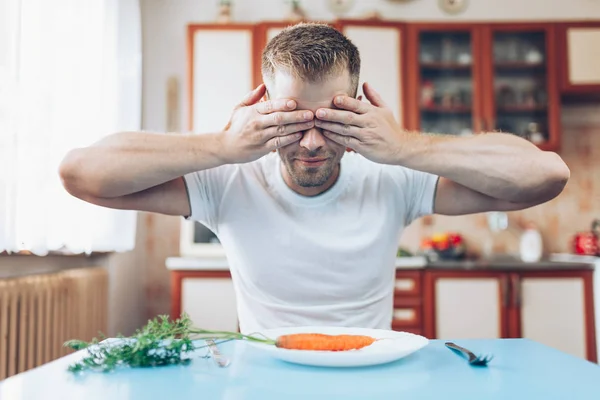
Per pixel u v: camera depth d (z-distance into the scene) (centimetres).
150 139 120
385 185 137
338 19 341
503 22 351
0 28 180
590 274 305
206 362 90
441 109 351
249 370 85
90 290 258
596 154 373
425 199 139
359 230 131
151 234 359
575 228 370
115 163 118
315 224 131
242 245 131
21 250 197
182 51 369
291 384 77
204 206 133
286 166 123
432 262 304
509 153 123
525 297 303
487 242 368
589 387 76
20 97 192
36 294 208
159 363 87
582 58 349
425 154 122
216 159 119
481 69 351
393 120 123
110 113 278
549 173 123
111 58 279
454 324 300
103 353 89
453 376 82
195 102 330
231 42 333
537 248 352
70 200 229
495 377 81
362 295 130
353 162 141
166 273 358
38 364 207
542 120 351
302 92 115
